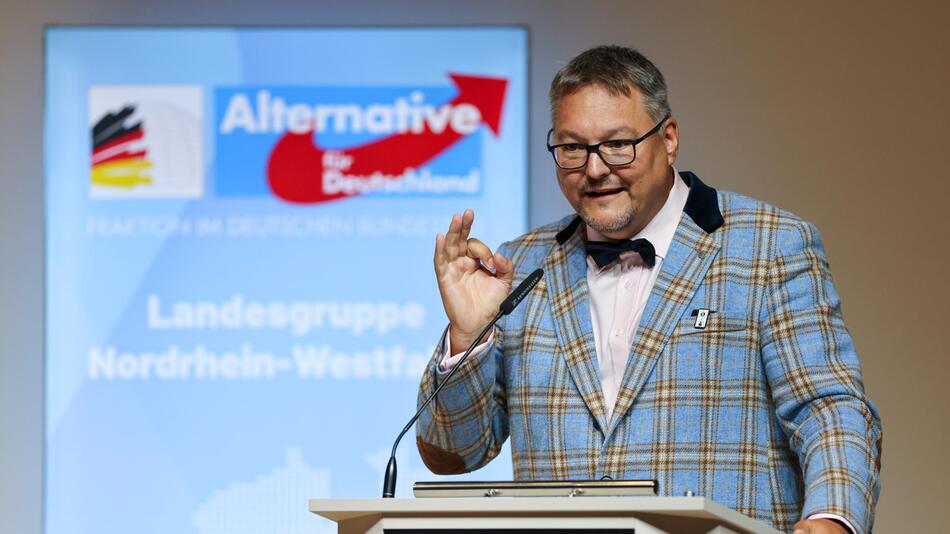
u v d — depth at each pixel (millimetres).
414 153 13023
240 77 13109
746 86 13422
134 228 12992
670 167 7195
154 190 13031
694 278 6820
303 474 12742
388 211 12992
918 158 13328
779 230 6879
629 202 6801
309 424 12797
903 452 13156
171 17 13617
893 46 13422
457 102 13023
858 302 13281
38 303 13461
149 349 12898
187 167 13055
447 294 6680
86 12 13641
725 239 6918
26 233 13500
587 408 6828
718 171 13359
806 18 13461
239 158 13070
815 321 6598
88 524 12727
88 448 12805
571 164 6797
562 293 7176
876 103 13383
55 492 12742
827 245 13289
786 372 6531
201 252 12992
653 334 6742
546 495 4961
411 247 12953
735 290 6758
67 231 12992
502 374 7324
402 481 12680
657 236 7098
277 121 13070
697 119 13398
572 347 6961
